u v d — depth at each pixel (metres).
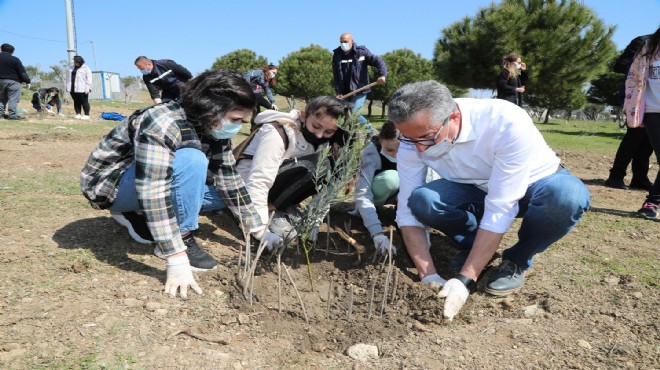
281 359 1.93
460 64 21.72
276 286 2.56
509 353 2.00
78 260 2.60
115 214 2.84
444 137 2.19
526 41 20.38
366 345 2.02
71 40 15.91
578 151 9.34
